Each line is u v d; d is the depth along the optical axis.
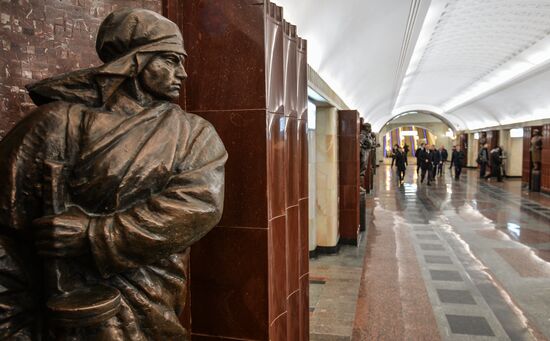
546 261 7.05
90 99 1.53
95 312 1.25
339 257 7.46
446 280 6.11
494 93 20.44
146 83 1.57
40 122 1.41
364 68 9.93
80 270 1.40
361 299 5.36
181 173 1.55
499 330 4.45
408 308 5.06
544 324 4.61
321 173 7.65
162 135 1.54
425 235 9.15
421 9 7.04
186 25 2.50
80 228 1.32
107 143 1.43
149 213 1.41
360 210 9.61
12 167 1.37
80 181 1.40
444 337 4.29
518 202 14.13
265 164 2.42
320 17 4.96
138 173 1.44
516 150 23.52
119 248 1.35
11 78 1.89
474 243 8.38
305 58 3.38
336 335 4.32
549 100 17.42
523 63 14.48
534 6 9.46
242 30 2.41
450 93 26.94
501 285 5.88
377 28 7.20
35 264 1.44
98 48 1.62
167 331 1.56
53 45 2.04
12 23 1.89
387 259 7.27
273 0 3.66
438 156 22.77
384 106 26.08
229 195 2.49
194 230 1.51
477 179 23.58
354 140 8.24
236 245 2.49
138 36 1.53
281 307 2.69
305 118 3.41
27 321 1.40
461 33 11.79
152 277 1.54
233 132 2.46
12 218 1.37
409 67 15.05
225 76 2.46
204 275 2.55
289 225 3.01
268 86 2.45
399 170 21.17
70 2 2.10
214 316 2.55
